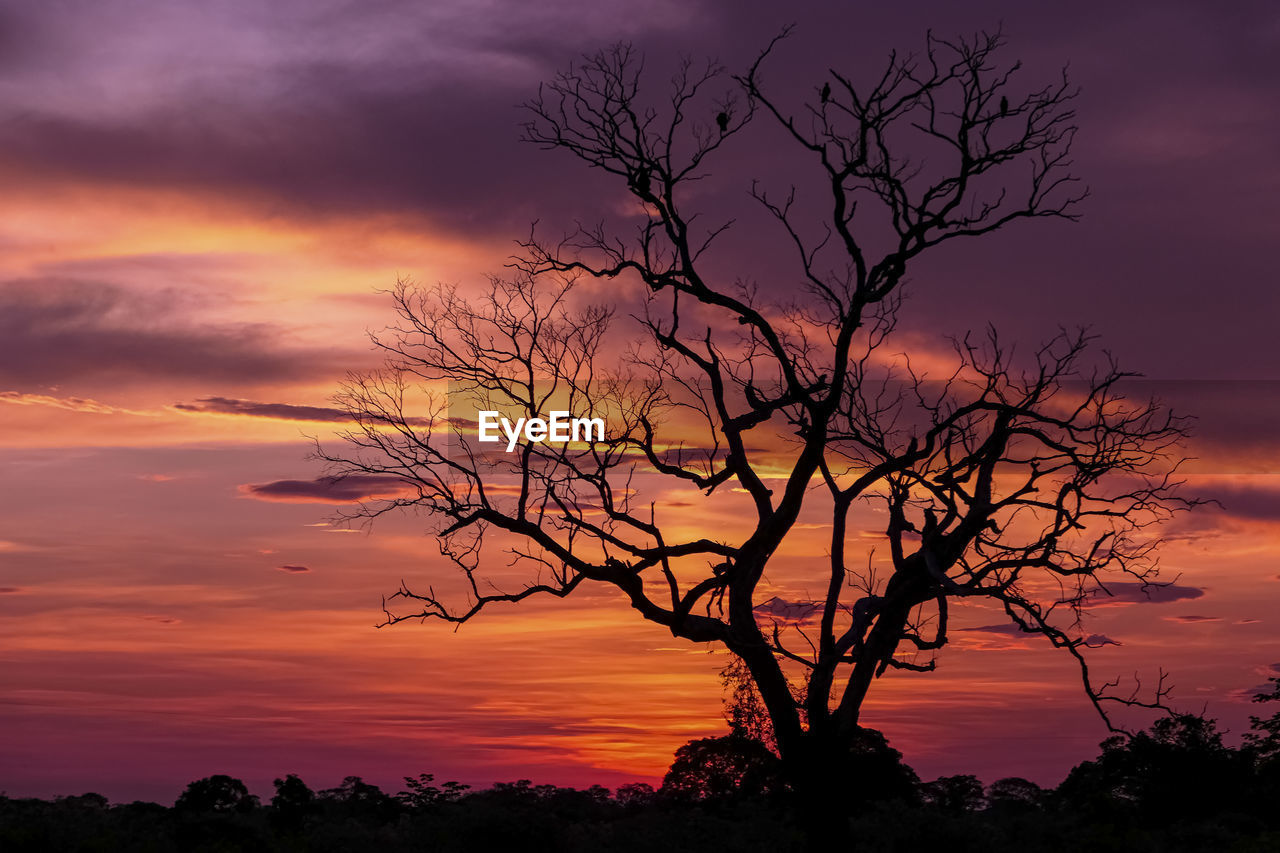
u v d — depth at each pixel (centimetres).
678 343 2111
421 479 2055
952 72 1919
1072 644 1989
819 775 1966
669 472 2086
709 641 2091
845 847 1964
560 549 2025
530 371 2070
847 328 1952
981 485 2081
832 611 2047
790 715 2025
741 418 2036
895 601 2042
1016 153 1927
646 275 2088
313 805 3459
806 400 1981
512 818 2872
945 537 2058
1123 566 1994
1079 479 2023
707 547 2067
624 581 2034
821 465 2084
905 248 1959
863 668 2017
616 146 2072
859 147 1925
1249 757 3716
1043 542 2011
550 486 2069
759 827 2856
